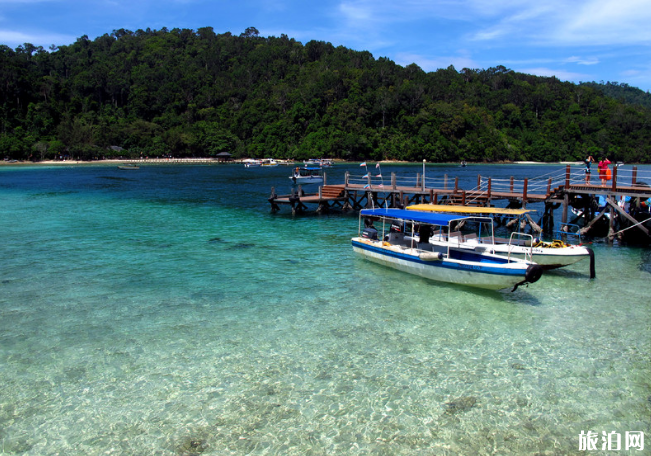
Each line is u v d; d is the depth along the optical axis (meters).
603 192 23.97
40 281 16.94
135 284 16.75
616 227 27.80
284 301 15.11
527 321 13.47
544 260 18.08
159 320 13.39
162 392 9.60
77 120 131.25
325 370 10.52
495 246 18.31
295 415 8.86
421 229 18.98
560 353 11.38
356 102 148.88
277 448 7.95
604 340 12.13
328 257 21.05
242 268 19.02
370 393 9.59
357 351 11.47
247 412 8.94
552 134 153.38
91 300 15.01
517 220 27.83
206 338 12.18
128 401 9.29
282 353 11.34
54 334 12.34
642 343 11.92
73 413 8.91
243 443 8.07
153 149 133.88
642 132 150.25
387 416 8.83
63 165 110.00
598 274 18.36
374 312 14.16
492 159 143.25
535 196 27.70
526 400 9.36
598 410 9.05
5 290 15.88
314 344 11.86
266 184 63.34
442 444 8.05
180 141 136.38
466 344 11.90
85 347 11.59
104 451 7.88
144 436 8.25
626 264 19.86
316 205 41.53
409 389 9.73
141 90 158.75
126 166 97.88
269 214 34.69
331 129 139.25
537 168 112.88
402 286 16.81
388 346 11.76
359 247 20.42
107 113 150.88
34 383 9.90
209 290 16.16
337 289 16.42
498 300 15.33
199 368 10.58
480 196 29.20
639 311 14.23
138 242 23.92
